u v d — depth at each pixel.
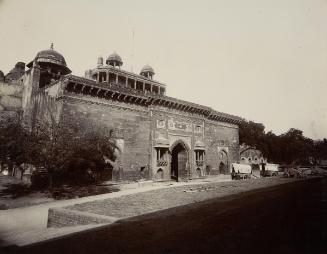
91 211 8.76
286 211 7.64
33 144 13.32
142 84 27.23
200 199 10.50
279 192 11.87
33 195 13.48
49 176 14.49
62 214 8.84
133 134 19.73
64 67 23.08
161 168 21.20
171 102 22.52
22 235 7.55
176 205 9.39
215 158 26.97
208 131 26.69
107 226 6.99
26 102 20.22
